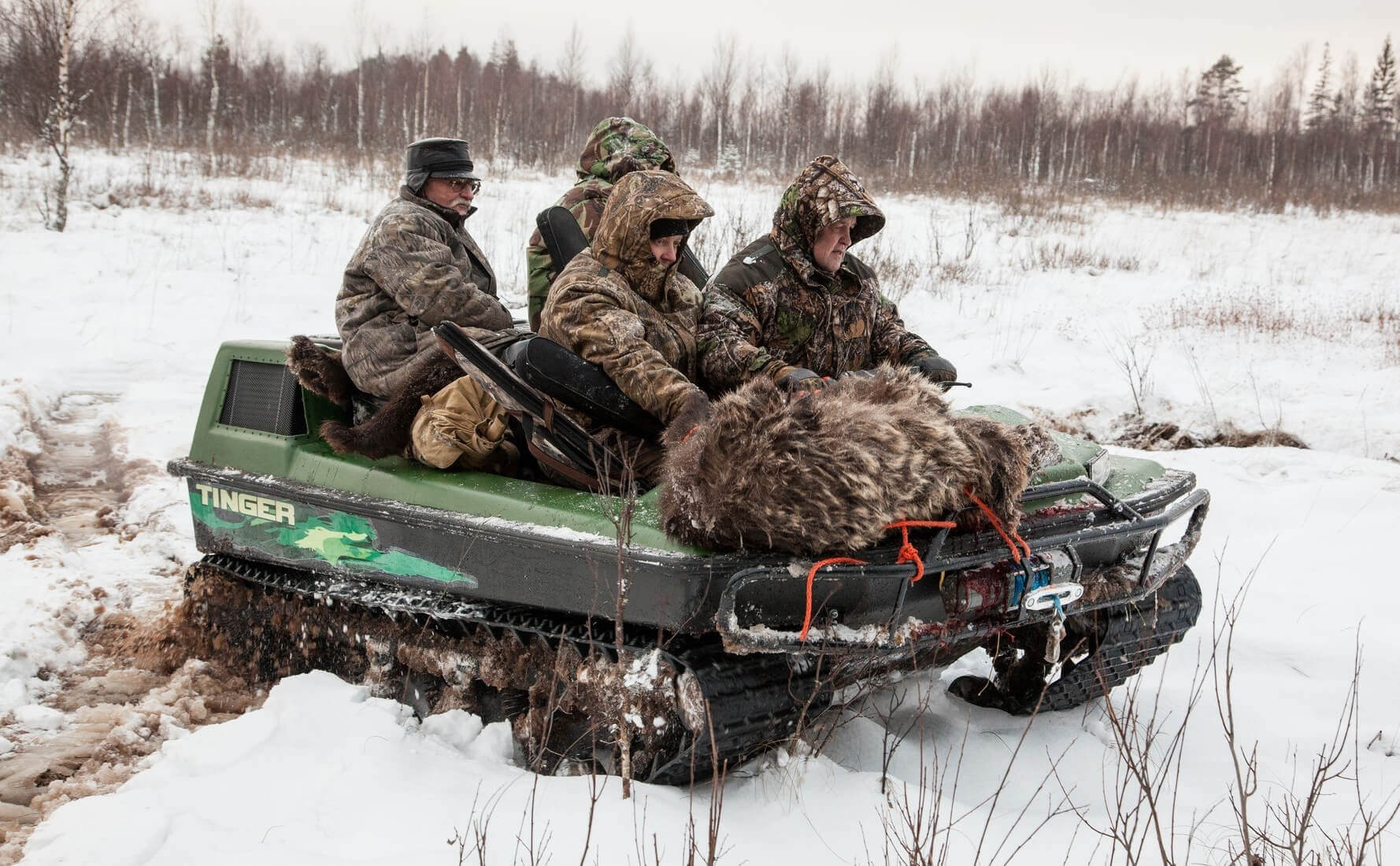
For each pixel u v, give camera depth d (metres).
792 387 3.50
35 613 4.70
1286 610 5.20
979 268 15.59
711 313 3.96
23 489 6.47
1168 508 3.81
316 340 4.75
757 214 15.59
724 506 2.91
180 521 6.05
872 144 36.75
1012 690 4.15
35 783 3.47
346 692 3.89
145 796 3.14
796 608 3.07
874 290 4.35
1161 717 4.11
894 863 2.85
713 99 42.56
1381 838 3.16
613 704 3.19
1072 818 3.27
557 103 40.19
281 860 2.75
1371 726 4.07
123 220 16.53
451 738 3.65
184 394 9.18
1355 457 7.52
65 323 11.34
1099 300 13.77
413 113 35.47
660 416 3.46
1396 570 5.62
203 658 4.50
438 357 3.90
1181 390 9.27
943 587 3.20
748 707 3.07
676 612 3.00
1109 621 3.93
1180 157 39.50
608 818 2.98
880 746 3.69
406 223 4.43
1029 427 3.55
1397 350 10.85
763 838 2.98
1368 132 49.31
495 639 3.67
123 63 30.03
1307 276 16.62
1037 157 33.00
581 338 3.54
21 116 23.50
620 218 3.68
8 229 15.28
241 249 15.06
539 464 3.83
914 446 2.98
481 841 2.75
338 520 3.94
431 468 3.86
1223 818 3.28
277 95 39.62
